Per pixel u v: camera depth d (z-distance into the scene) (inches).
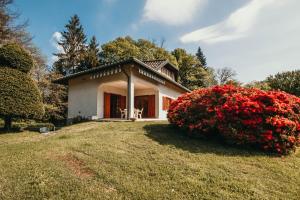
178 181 157.1
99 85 554.6
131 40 1487.5
